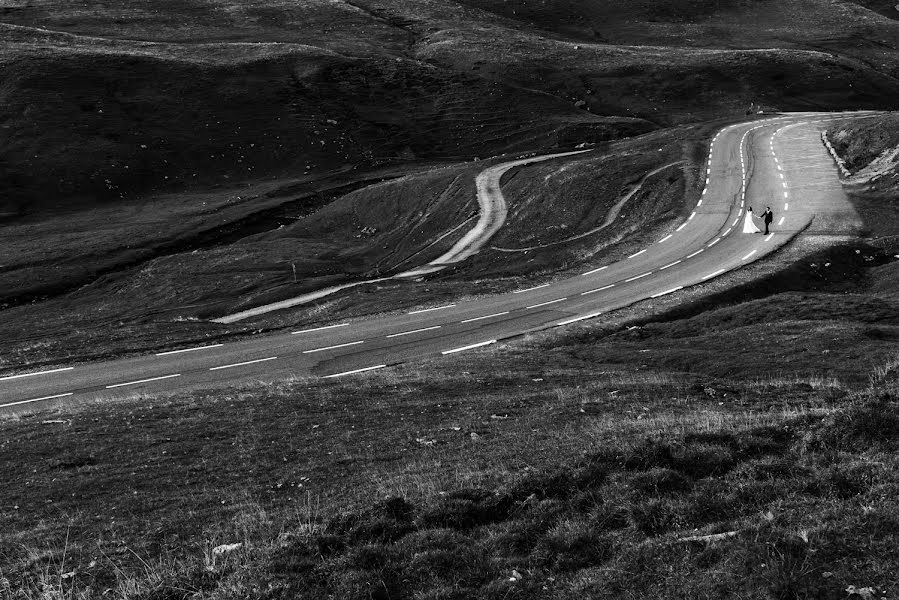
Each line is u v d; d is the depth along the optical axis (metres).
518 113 153.62
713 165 80.56
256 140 149.50
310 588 11.80
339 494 17.44
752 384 27.19
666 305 45.50
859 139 78.94
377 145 149.38
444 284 58.16
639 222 68.19
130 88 158.25
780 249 53.75
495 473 16.34
